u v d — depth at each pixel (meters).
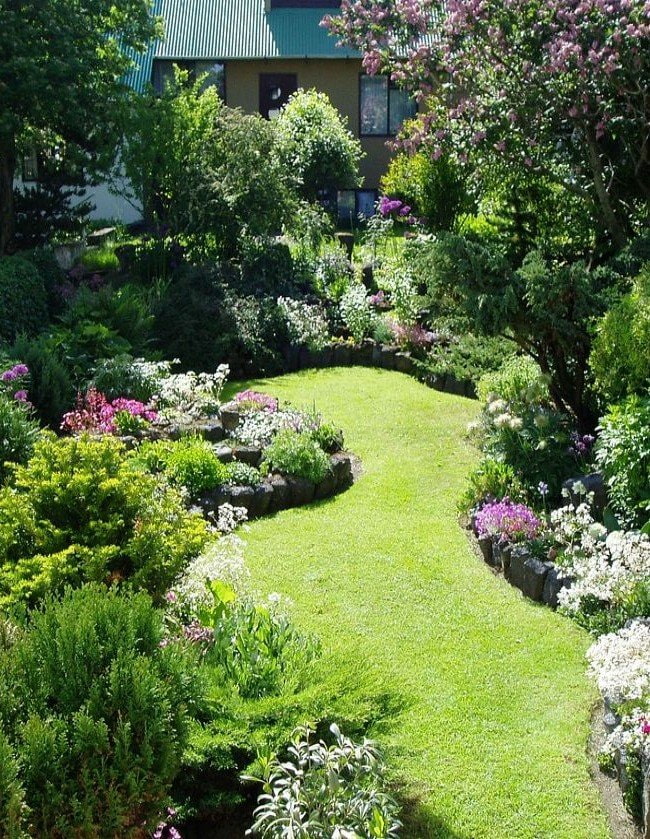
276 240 14.89
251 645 4.50
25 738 3.17
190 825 4.05
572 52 9.50
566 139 10.90
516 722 4.83
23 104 14.27
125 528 4.85
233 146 14.59
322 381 11.48
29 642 3.53
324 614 5.93
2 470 6.77
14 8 14.11
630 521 6.43
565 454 7.59
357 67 22.89
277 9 23.72
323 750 3.68
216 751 3.94
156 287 13.25
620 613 5.50
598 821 4.12
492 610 6.03
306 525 7.39
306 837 3.36
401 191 16.80
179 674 3.68
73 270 14.64
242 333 11.88
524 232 11.98
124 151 14.90
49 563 4.40
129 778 3.24
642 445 6.30
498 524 6.71
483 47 10.52
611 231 10.70
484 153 11.02
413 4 10.67
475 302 8.02
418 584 6.37
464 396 10.75
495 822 4.11
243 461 8.21
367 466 8.64
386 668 5.30
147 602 3.76
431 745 4.62
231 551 6.04
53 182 16.55
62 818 3.14
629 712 4.26
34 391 9.30
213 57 22.61
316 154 19.31
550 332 8.13
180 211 14.75
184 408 9.48
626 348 7.21
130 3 15.74
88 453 4.96
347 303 12.65
